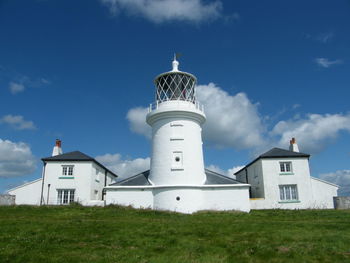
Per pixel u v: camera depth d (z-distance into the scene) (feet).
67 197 113.50
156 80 98.94
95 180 122.11
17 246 44.21
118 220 67.36
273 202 106.22
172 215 75.82
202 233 53.62
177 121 92.07
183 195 85.92
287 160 113.19
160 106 93.61
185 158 89.97
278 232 54.70
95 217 71.41
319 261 40.16
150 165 95.30
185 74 96.58
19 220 65.16
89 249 43.47
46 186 113.50
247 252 43.16
